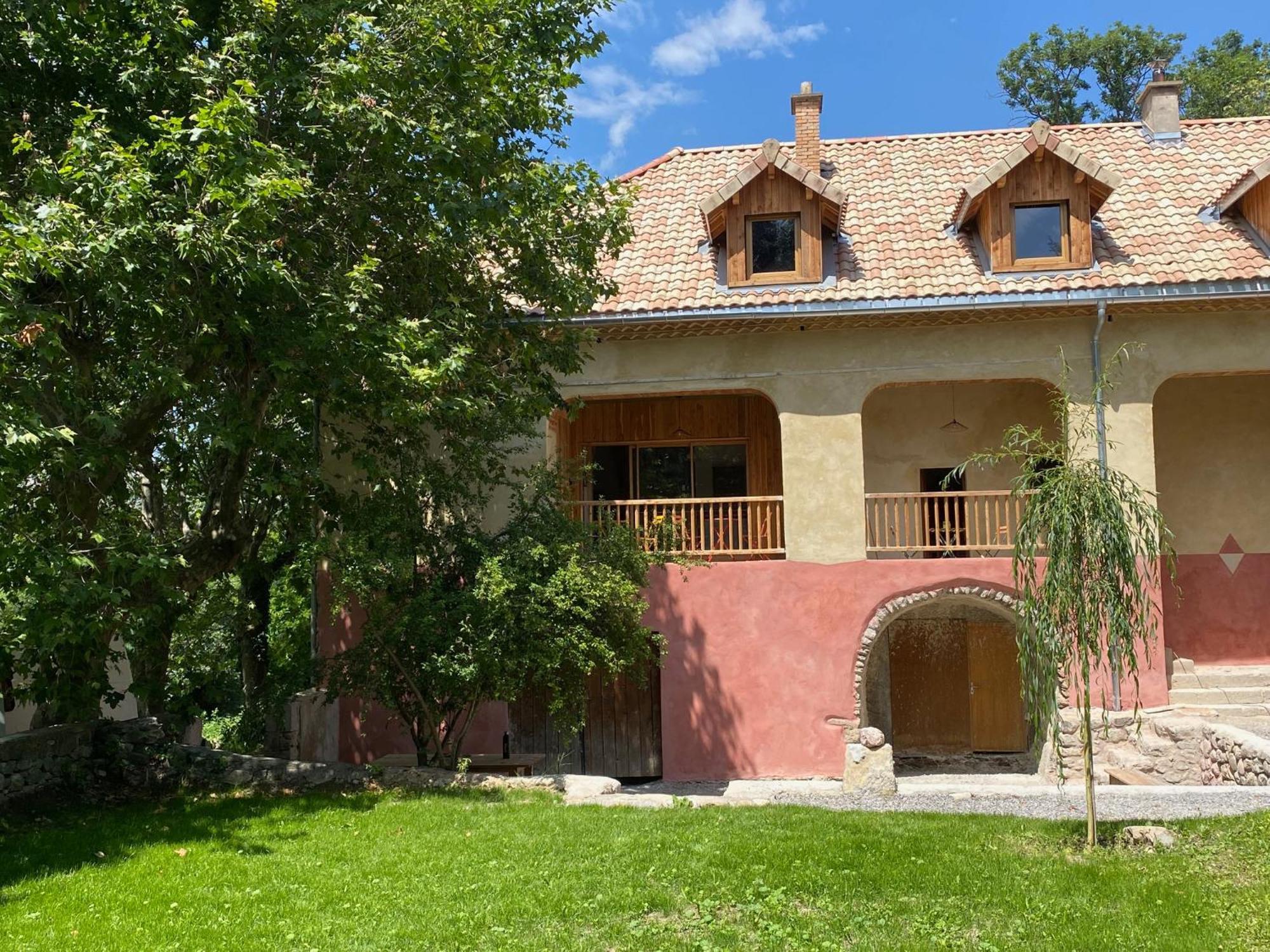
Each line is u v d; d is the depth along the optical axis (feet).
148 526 46.85
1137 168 61.57
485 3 38.04
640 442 62.75
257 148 30.99
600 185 46.11
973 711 59.11
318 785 39.58
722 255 56.80
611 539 45.34
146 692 40.75
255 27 34.91
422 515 43.39
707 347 53.47
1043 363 51.49
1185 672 54.49
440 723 44.19
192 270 32.30
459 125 38.27
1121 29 113.19
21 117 35.12
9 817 32.83
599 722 56.18
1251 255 50.93
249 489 46.01
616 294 48.91
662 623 52.08
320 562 53.57
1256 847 27.48
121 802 36.63
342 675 42.60
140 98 35.17
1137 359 51.08
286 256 37.06
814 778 50.39
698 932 23.09
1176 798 38.32
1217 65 112.47
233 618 63.52
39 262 28.25
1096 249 53.36
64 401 32.32
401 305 41.39
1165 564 57.77
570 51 43.60
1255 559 57.72
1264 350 50.67
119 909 23.77
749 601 51.90
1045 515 29.37
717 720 51.24
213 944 21.79
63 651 36.88
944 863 27.81
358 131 35.88
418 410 36.01
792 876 26.53
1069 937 22.30
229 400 36.01
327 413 48.88
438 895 25.17
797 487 52.29
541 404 44.96
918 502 52.06
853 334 52.65
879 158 66.28
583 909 24.26
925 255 54.49
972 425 60.03
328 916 23.67
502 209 40.16
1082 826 31.89
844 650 51.06
